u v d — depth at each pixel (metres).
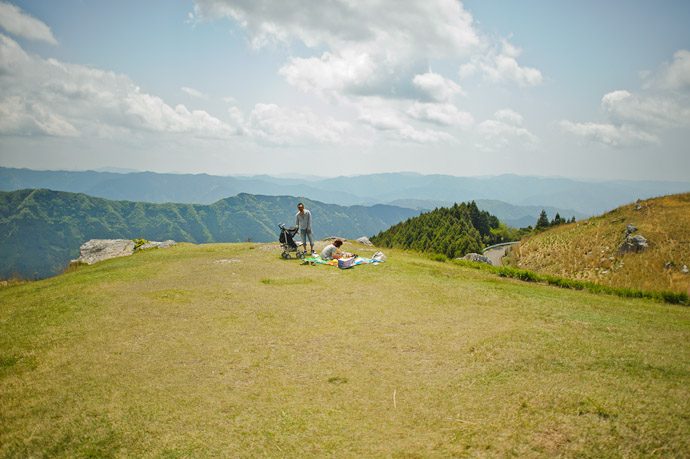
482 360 5.59
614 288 12.48
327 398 4.76
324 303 9.12
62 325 7.86
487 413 4.22
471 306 8.80
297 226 16.31
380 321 7.67
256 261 15.24
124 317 8.23
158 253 19.42
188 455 3.82
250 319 7.96
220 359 6.02
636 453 3.40
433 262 17.75
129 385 5.30
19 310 9.27
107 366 5.90
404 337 6.73
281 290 10.47
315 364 5.74
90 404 4.86
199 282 11.57
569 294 10.81
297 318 7.98
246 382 5.26
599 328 6.98
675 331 6.89
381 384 5.05
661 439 3.53
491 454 3.56
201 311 8.58
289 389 5.02
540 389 4.61
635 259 31.23
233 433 4.12
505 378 4.98
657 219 35.62
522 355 5.66
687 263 27.78
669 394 4.30
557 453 3.49
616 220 40.34
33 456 4.02
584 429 3.78
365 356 5.97
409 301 9.27
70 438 4.23
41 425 4.50
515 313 8.17
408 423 4.16
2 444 4.22
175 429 4.26
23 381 5.57
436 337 6.67
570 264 35.88
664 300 11.41
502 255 53.72
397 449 3.72
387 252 20.36
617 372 4.94
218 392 5.02
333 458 3.63
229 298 9.65
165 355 6.24
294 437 4.00
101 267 16.41
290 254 17.16
